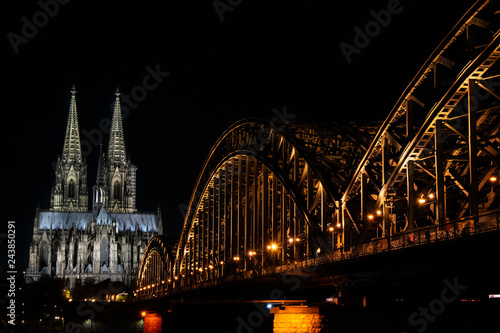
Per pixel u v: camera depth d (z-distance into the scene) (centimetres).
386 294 7231
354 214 7544
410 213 6353
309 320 7350
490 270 5891
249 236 11094
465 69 5622
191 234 14325
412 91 6419
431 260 5944
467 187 6700
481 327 5572
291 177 9338
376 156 7294
